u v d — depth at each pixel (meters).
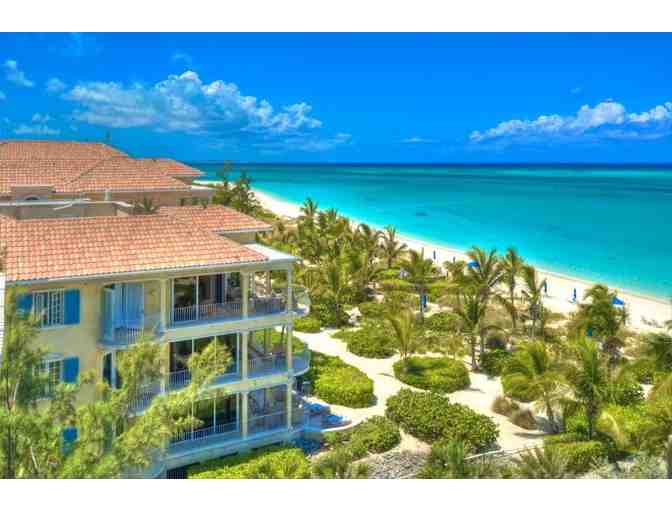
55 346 25.23
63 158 59.00
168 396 18.64
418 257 54.47
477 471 23.52
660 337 33.88
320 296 52.69
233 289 32.12
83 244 26.92
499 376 40.78
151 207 41.19
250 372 29.42
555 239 116.12
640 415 32.53
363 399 35.12
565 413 31.72
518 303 58.84
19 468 16.02
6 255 24.66
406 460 29.02
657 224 136.50
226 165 128.50
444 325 49.53
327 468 23.25
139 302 26.88
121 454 17.08
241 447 29.08
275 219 109.00
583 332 35.56
